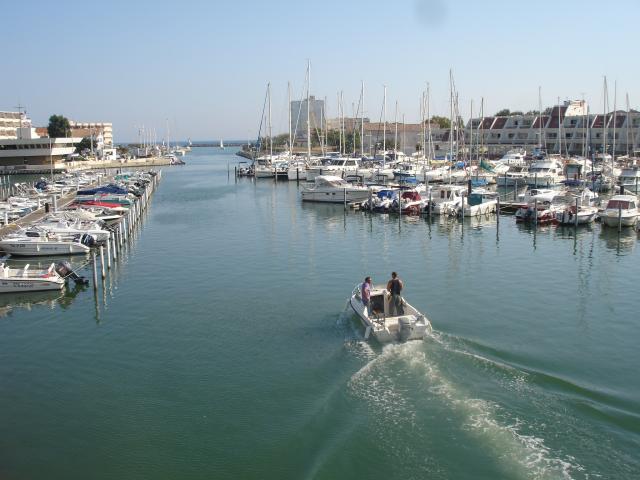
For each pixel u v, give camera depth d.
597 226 53.50
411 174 88.19
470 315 27.06
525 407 16.95
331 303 30.05
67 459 16.72
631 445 15.09
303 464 15.66
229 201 80.69
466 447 15.10
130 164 169.25
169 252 44.69
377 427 16.17
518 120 143.00
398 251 43.38
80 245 43.94
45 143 140.25
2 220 54.44
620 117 120.69
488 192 70.62
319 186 76.50
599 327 25.34
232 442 17.09
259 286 33.75
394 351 21.23
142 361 23.33
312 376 20.97
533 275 35.03
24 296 33.00
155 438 17.58
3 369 22.95
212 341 25.14
